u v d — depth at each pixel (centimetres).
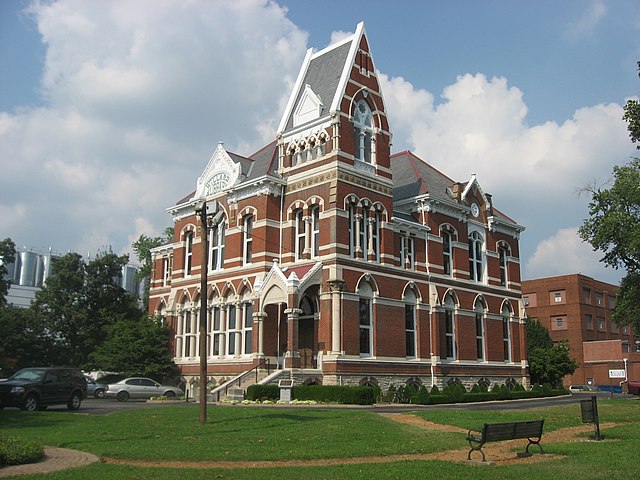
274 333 4031
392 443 1791
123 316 5306
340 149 3988
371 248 4091
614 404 3578
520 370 5278
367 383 3862
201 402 2231
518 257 5547
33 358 5922
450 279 4712
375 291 4050
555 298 8925
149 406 3222
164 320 4962
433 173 5250
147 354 4606
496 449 1770
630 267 4447
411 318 4366
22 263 10712
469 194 5134
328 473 1306
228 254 4350
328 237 3881
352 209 4028
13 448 1434
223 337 4291
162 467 1382
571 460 1527
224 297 4325
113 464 1409
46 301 5991
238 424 2175
